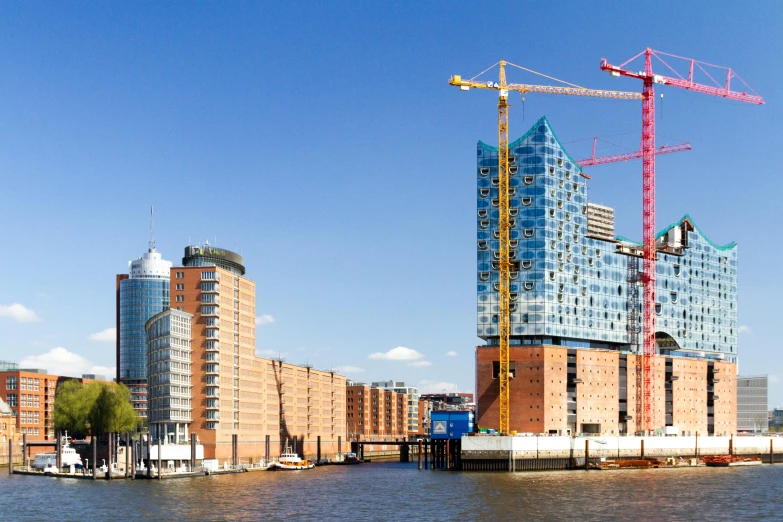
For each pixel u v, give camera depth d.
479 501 170.75
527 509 158.50
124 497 177.00
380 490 192.75
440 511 156.00
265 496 179.88
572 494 183.38
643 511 156.50
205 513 153.75
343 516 150.12
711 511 157.25
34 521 145.62
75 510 157.50
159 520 146.38
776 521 146.12
